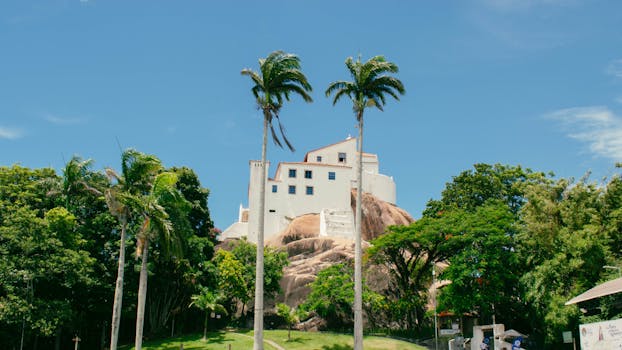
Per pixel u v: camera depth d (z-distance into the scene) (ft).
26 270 131.03
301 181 284.61
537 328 148.36
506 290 163.94
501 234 156.66
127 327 187.21
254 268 186.80
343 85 133.08
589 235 131.75
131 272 161.68
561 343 134.21
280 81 124.98
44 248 136.56
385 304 167.12
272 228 275.18
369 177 317.01
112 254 160.86
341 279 161.79
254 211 275.59
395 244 174.70
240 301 204.54
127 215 122.31
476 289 154.92
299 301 194.39
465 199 215.10
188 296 182.39
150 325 177.27
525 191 155.33
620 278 102.22
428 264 181.06
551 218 146.30
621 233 143.64
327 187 285.84
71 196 154.10
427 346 150.30
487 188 213.87
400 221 289.12
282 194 281.13
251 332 174.91
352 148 315.17
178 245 121.19
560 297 129.90
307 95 126.41
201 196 210.59
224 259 179.93
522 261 157.79
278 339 158.30
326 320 183.62
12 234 132.46
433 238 169.68
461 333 155.02
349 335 164.35
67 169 144.46
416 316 177.58
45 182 154.81
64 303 139.23
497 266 154.30
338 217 267.18
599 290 98.22
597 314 123.24
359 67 131.95
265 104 124.16
